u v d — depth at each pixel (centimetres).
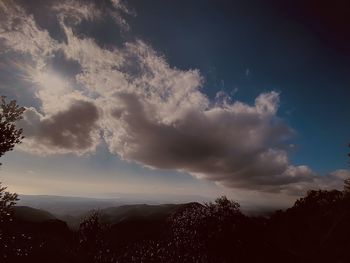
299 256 1981
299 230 2380
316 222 2327
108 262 2314
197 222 2495
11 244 1897
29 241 2184
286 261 1908
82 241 2472
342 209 2105
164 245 2489
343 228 1930
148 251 2494
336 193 2709
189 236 2372
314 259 1859
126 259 2428
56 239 2706
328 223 2173
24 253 1872
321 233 2141
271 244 2178
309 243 2134
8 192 977
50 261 1920
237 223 2330
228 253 2073
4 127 973
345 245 1781
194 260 2044
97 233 2542
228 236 2212
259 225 2422
